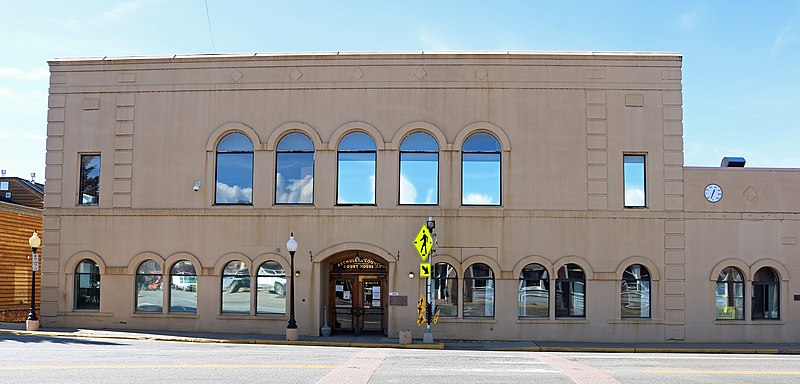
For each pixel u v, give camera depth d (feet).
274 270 82.89
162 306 83.61
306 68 84.17
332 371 49.21
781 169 83.41
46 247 85.15
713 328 81.25
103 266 84.12
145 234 84.07
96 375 45.37
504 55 83.30
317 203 82.64
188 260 83.71
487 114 82.79
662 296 81.41
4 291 101.04
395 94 83.35
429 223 77.77
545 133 82.58
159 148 84.89
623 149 82.53
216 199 84.33
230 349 65.87
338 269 86.58
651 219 81.87
